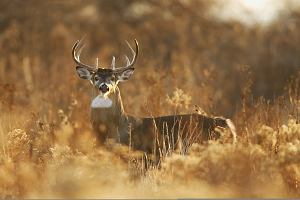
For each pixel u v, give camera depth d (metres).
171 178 22.14
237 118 29.88
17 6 54.41
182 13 56.44
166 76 35.72
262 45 52.44
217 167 21.44
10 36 49.56
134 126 26.47
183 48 51.88
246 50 51.97
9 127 28.56
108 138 26.20
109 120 26.17
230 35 54.31
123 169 23.08
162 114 30.67
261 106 30.16
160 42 53.03
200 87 35.97
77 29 53.62
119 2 56.34
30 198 21.08
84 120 29.98
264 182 21.56
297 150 22.31
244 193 21.14
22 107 33.22
